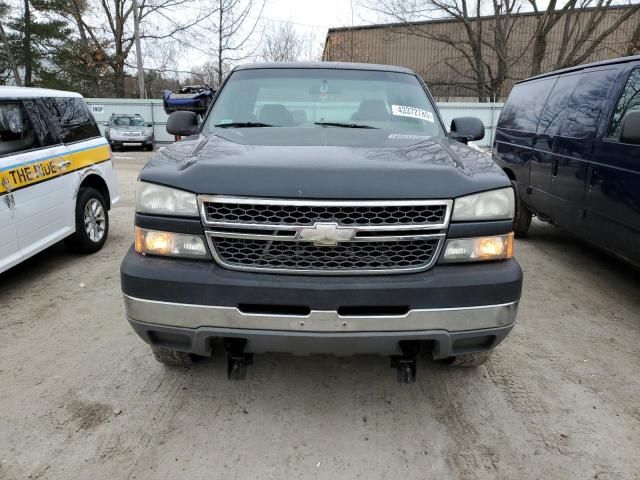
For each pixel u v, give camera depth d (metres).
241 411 2.88
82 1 36.62
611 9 26.33
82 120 5.93
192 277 2.32
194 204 2.34
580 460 2.50
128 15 35.97
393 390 3.11
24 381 3.17
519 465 2.46
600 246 4.73
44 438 2.62
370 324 2.31
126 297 2.44
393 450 2.57
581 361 3.48
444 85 31.00
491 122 23.52
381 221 2.32
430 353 2.54
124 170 15.67
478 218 2.40
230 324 2.33
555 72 6.12
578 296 4.69
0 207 4.26
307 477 2.37
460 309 2.35
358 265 2.34
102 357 3.47
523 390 3.11
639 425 2.78
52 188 5.05
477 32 28.80
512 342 3.75
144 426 2.73
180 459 2.48
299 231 2.27
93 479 2.34
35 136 4.95
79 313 4.21
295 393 3.06
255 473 2.39
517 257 5.93
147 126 24.39
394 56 34.56
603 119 4.65
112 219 7.87
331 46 34.50
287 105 3.66
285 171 2.35
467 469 2.43
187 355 3.08
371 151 2.76
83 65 37.69
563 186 5.28
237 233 2.32
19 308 4.32
